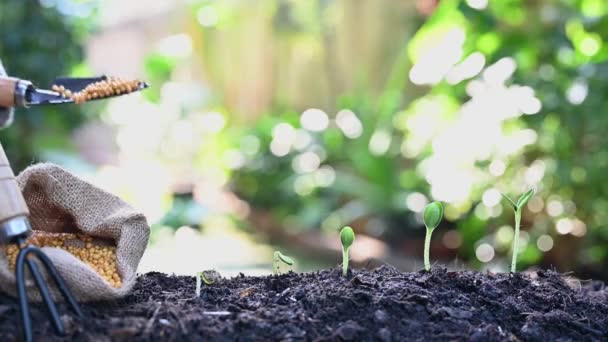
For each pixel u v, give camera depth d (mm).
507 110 2723
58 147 3928
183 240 3922
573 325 1338
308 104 5305
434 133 3350
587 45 2633
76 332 1220
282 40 5336
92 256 1354
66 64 3482
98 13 3840
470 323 1308
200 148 5250
